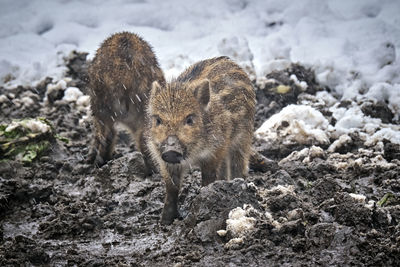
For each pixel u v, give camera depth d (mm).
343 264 14742
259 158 21922
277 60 29844
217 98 19109
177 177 18016
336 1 37469
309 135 24031
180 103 17297
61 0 40125
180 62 31469
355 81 28531
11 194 20031
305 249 15469
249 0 38375
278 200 17656
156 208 19094
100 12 38312
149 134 18344
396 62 29938
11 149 22719
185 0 38938
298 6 36250
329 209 17453
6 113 28234
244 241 15641
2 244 17406
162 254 15984
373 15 35969
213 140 18250
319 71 29578
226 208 16531
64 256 16391
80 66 31281
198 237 16047
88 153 23484
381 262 14664
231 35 31703
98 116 22953
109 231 18047
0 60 31828
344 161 22234
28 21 37688
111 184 21000
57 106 28438
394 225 16797
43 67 31781
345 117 25141
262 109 27578
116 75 22172
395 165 20812
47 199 20391
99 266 15734
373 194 19328
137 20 37438
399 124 26281
